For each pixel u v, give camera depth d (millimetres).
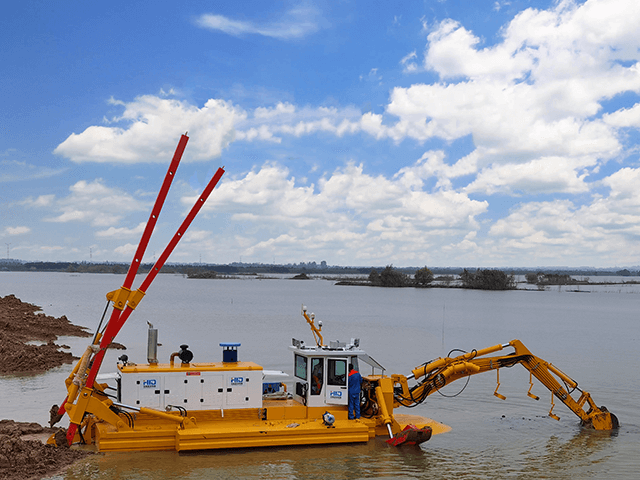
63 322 61625
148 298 166625
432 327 79500
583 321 97750
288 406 20594
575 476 18172
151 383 19297
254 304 136750
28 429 20672
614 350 55031
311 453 19234
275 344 54438
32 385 30875
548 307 146500
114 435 18547
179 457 18328
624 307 152500
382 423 20906
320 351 20797
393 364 43344
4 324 51906
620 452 20812
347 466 18250
